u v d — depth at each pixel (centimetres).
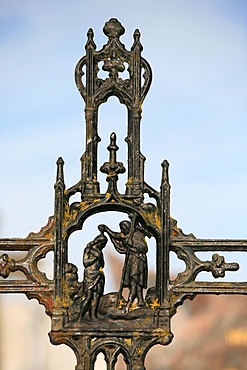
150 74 609
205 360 948
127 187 602
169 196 602
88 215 602
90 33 611
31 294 598
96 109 607
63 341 595
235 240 601
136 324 596
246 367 946
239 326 950
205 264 601
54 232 600
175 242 602
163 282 599
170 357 959
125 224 600
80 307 596
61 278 598
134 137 605
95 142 605
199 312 962
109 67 609
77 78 610
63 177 602
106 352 596
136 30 612
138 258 599
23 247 600
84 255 600
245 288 600
